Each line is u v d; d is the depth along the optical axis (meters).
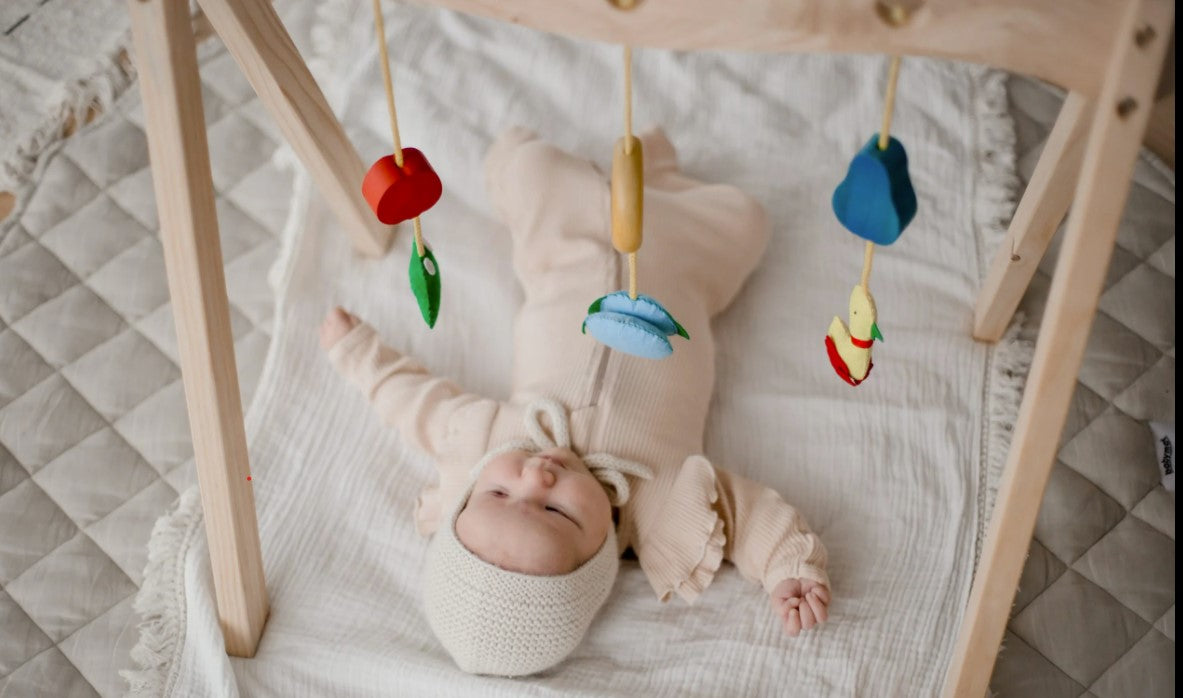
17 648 1.21
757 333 1.38
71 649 1.21
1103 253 0.79
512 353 1.38
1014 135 1.50
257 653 1.18
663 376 1.24
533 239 1.36
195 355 0.98
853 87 1.54
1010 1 0.72
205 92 1.61
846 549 1.23
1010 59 0.75
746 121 1.53
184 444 1.35
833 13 0.73
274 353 1.37
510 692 1.12
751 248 1.37
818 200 1.47
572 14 0.76
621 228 0.85
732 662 1.14
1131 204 1.44
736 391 1.34
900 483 1.26
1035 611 1.20
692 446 1.24
